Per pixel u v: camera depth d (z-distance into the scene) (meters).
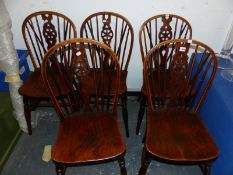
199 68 1.32
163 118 1.30
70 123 1.27
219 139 1.30
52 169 1.50
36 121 1.85
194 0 1.64
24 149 1.63
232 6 1.66
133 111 2.00
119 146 1.12
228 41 1.71
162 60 1.59
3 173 1.46
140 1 1.65
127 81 2.09
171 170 1.51
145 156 1.15
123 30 1.75
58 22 1.64
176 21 1.65
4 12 1.40
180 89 1.34
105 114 1.33
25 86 1.52
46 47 1.82
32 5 1.67
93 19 1.73
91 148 1.11
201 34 1.81
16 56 1.49
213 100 1.40
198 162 1.06
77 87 1.26
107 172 1.49
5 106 1.57
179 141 1.14
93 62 1.32
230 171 1.16
